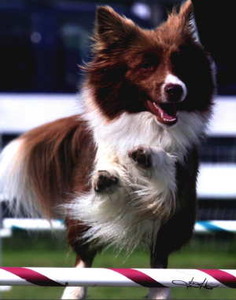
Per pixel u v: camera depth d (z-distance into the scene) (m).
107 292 12.83
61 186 9.94
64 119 10.21
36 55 18.48
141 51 8.73
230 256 17.20
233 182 18.02
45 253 17.61
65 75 18.47
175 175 8.88
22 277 6.67
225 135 17.94
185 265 15.27
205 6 9.90
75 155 9.74
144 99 8.80
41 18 18.64
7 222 10.55
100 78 9.02
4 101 18.19
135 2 19.28
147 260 16.11
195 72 8.84
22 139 10.36
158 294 9.10
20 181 10.22
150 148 8.58
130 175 8.82
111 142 9.00
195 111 8.95
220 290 13.06
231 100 17.86
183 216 9.15
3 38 18.48
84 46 18.62
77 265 9.62
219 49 10.17
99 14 9.02
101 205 8.83
